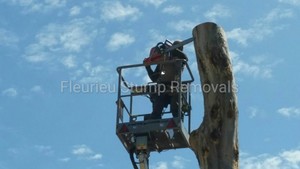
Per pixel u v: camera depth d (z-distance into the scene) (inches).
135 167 542.6
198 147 368.2
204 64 378.6
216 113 367.2
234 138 364.8
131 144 542.3
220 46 378.6
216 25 384.8
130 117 557.9
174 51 564.7
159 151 550.3
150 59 560.4
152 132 534.3
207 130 366.3
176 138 538.0
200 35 383.6
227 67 374.6
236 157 363.6
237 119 369.7
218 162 360.2
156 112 553.9
